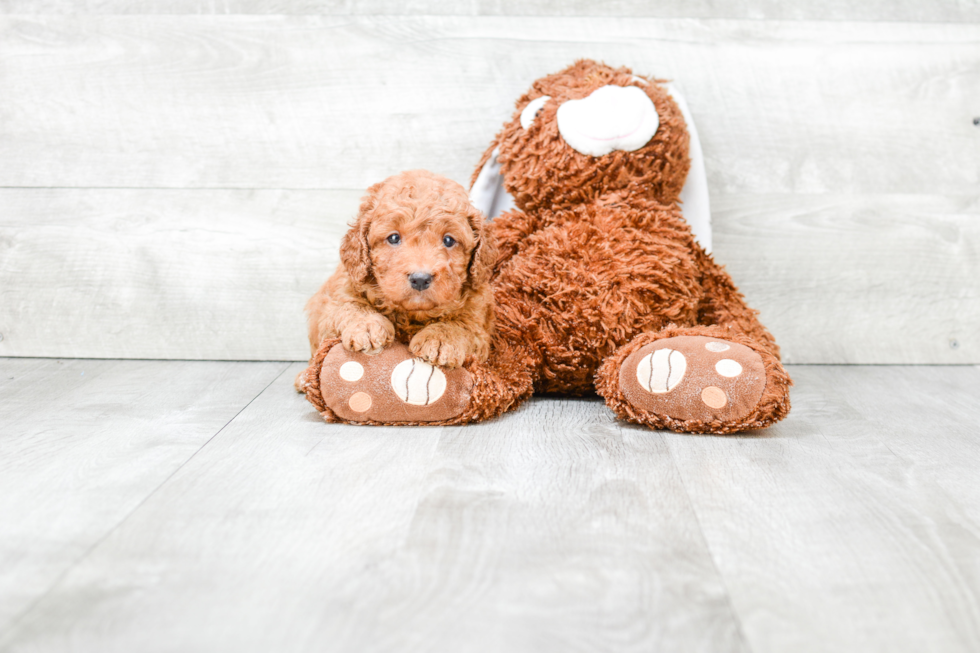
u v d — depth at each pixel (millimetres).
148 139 1884
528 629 735
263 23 1853
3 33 1848
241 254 1918
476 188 1757
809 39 1869
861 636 736
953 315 1932
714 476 1134
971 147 1896
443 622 744
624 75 1652
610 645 712
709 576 839
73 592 794
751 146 1893
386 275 1276
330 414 1375
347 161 1896
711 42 1867
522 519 975
